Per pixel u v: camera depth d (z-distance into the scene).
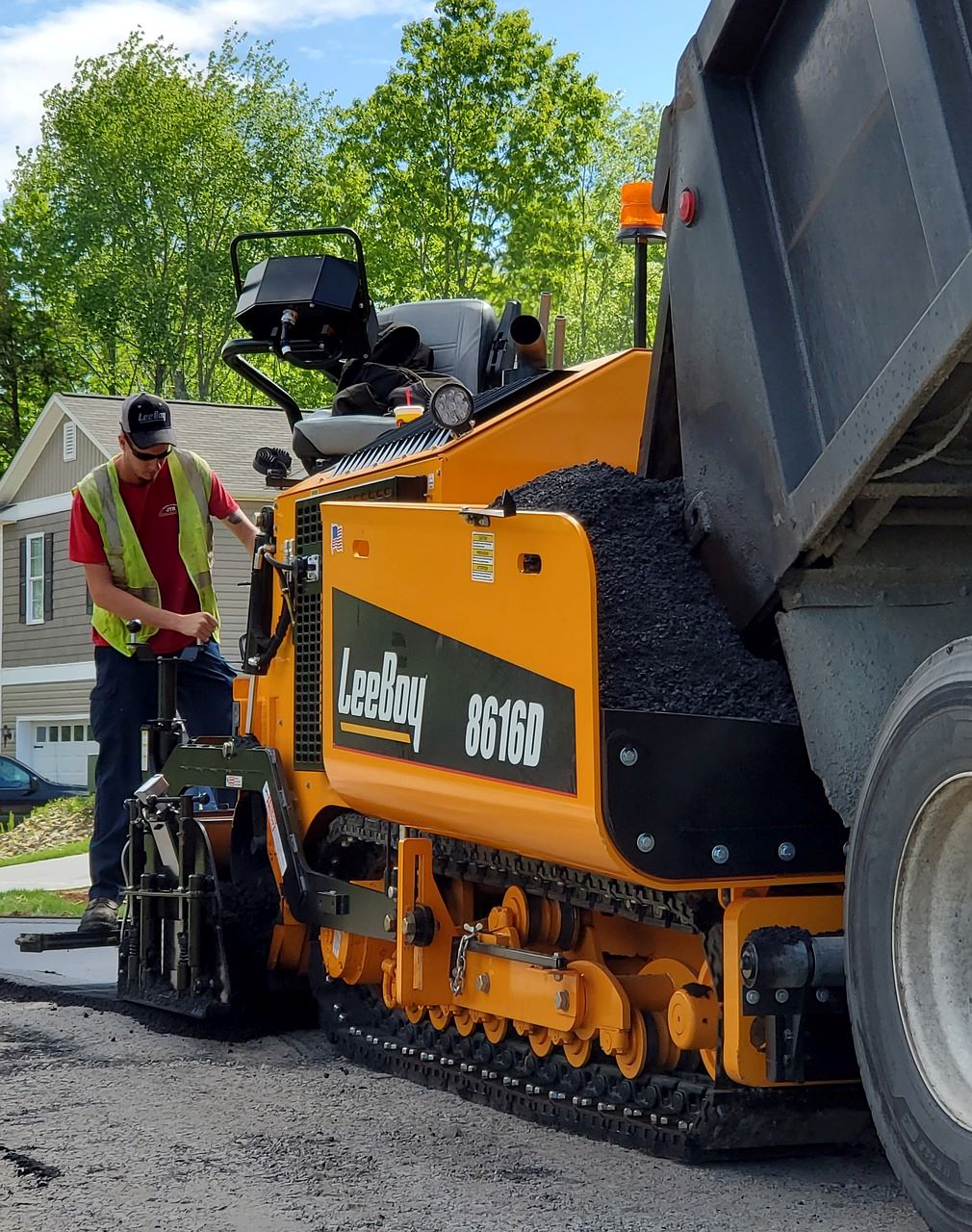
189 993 5.96
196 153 52.38
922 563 3.55
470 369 6.82
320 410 6.84
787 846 3.61
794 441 3.59
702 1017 3.69
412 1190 3.63
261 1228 3.32
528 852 4.11
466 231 44.44
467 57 43.97
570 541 3.70
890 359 3.17
